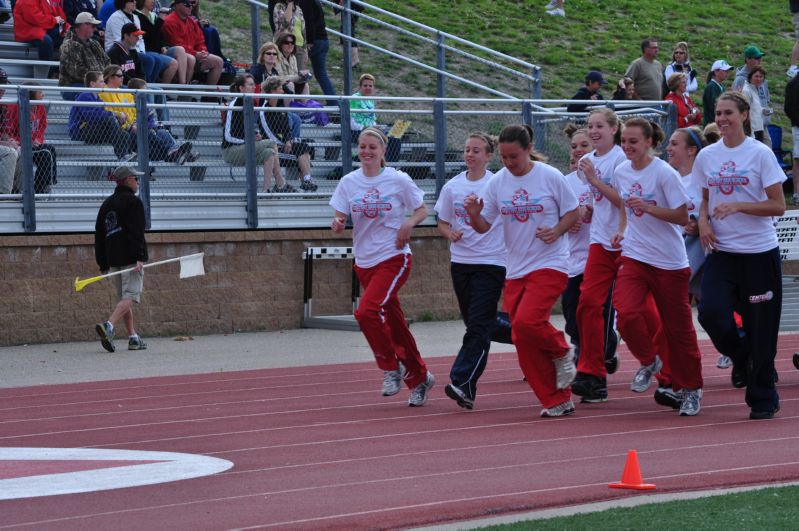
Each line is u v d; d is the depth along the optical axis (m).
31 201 39.50
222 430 23.66
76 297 40.41
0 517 16.12
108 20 50.47
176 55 51.94
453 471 18.56
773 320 22.97
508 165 23.59
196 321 42.25
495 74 73.31
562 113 46.44
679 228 23.81
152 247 41.41
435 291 46.25
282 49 51.22
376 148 25.75
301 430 23.33
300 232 43.91
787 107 55.91
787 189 61.31
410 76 69.44
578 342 28.81
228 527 15.14
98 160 40.72
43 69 52.09
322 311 44.84
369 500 16.56
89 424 25.02
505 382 30.55
